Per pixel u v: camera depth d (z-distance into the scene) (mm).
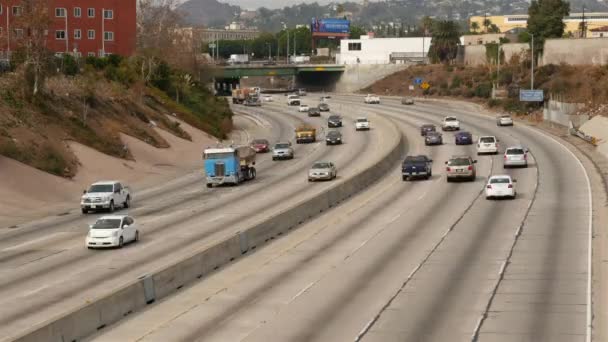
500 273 43594
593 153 102250
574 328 33125
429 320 34812
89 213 71625
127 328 34719
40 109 98688
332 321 35094
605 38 192375
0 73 105625
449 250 50250
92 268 47719
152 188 88875
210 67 188000
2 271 47938
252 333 33562
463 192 75688
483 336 32312
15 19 112000
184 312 37344
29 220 68812
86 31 151000
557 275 42812
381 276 43812
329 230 59531
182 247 53594
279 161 110625
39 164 85625
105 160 96188
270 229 57000
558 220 59562
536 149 109188
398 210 67312
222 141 137000
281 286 42219
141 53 147375
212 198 79250
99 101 113250
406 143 122125
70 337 32188
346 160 107250
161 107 135000
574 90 171250
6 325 35562
